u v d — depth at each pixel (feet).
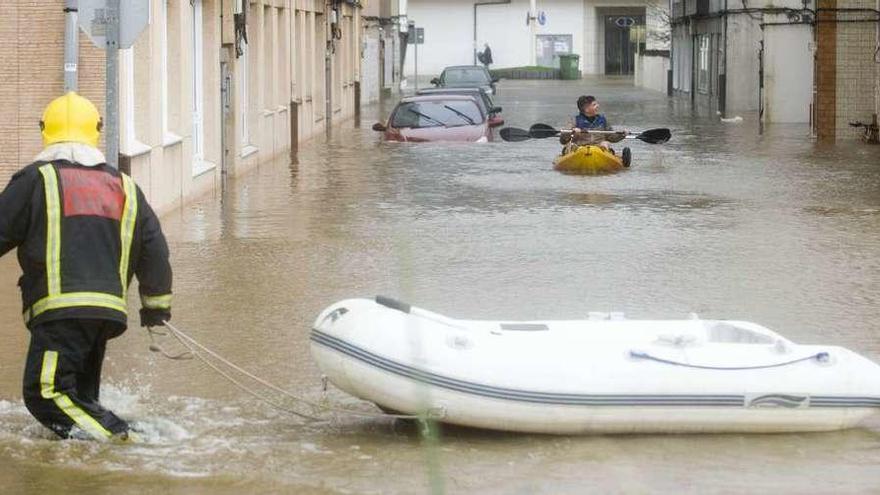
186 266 76.13
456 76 284.00
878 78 176.24
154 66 97.40
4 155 90.58
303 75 182.91
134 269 41.96
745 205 106.93
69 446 40.40
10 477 37.52
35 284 40.63
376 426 43.70
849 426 42.65
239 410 45.55
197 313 62.39
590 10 465.47
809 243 85.92
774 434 42.29
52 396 40.63
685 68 316.19
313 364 52.26
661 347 41.91
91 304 40.32
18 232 40.73
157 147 98.32
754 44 241.76
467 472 38.58
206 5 118.62
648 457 39.96
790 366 41.91
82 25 65.62
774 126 208.44
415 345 40.68
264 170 139.23
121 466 38.75
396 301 42.47
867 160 148.77
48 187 40.55
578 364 41.04
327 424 43.96
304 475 38.27
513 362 40.73
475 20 465.88
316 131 198.29
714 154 157.48
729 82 242.58
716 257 80.18
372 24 304.09
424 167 139.64
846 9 179.73
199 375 50.39
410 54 467.11
